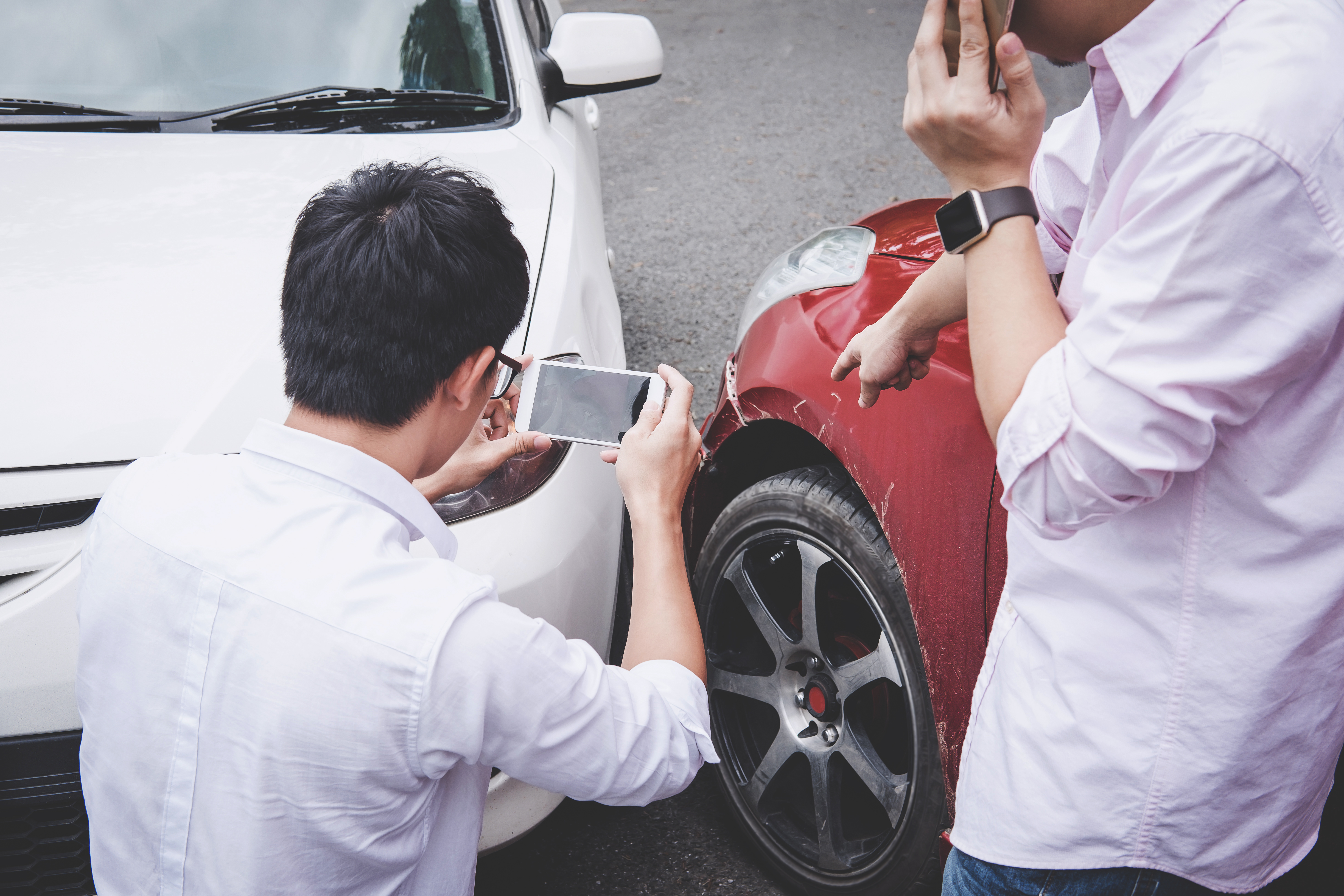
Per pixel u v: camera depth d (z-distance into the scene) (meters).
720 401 1.99
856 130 6.23
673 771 0.97
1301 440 0.81
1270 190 0.71
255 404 1.56
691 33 8.62
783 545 1.79
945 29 0.87
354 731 0.82
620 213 5.11
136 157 2.20
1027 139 0.86
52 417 1.52
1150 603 0.87
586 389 1.37
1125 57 0.82
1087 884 0.95
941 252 1.65
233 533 0.87
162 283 1.76
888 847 1.65
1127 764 0.90
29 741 1.43
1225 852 0.93
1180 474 0.84
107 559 0.90
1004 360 0.85
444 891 0.98
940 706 1.49
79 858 1.51
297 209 2.01
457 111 2.50
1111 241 0.78
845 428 1.60
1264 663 0.85
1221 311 0.73
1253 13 0.76
